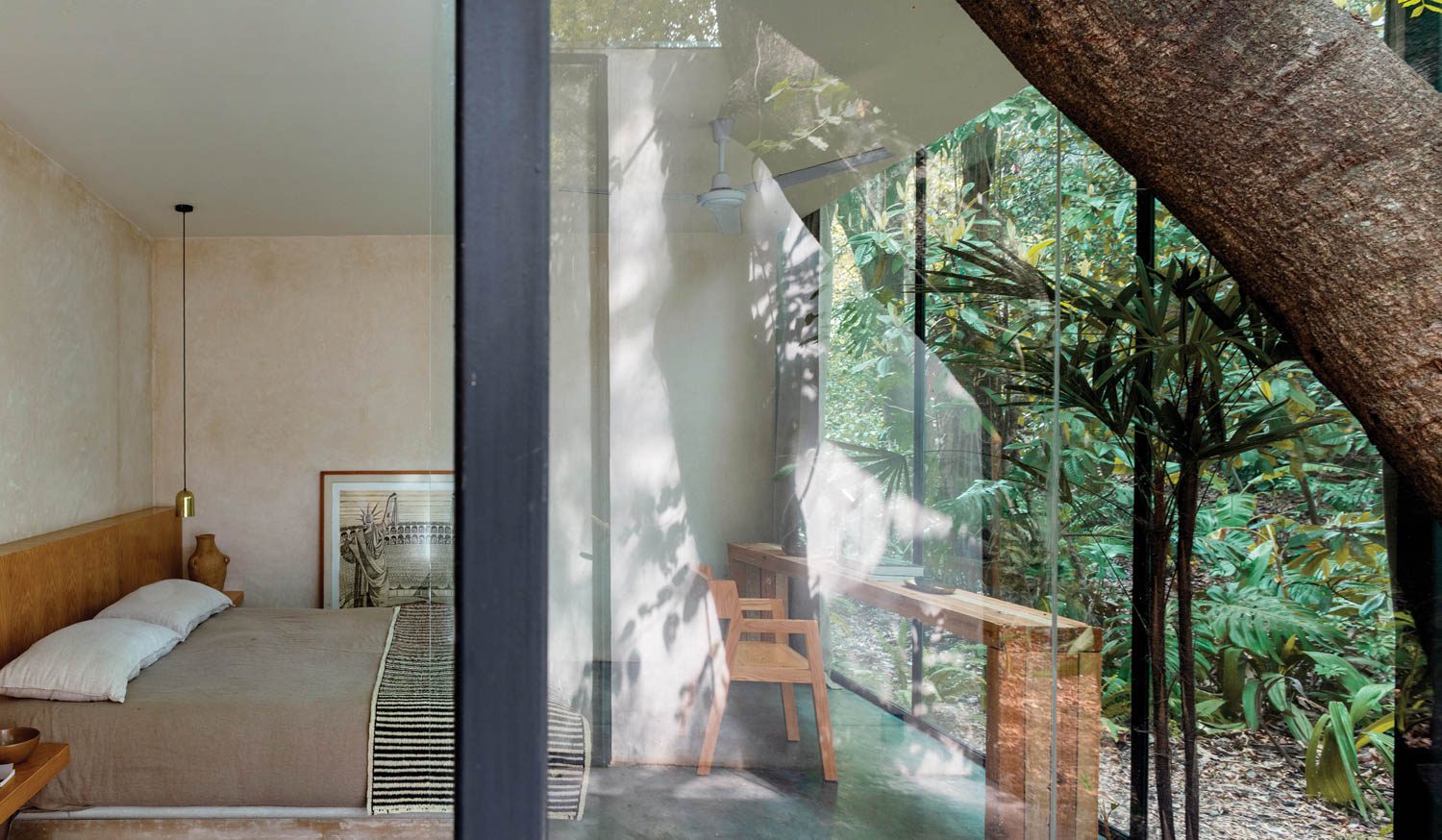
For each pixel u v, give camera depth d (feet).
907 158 3.22
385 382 14.14
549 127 1.61
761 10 3.00
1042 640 3.30
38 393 10.10
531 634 1.60
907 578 3.18
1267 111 1.76
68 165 10.48
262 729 7.46
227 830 7.30
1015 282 3.35
